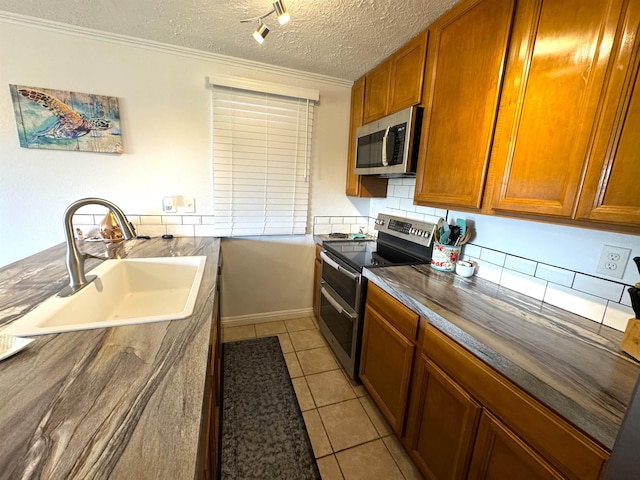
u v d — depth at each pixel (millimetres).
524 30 988
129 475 389
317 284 2502
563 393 647
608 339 899
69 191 1810
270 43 1736
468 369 926
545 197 948
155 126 1910
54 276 1184
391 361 1375
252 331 2398
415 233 1891
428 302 1140
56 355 647
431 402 1125
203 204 2119
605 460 574
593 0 788
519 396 759
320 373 1900
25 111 1635
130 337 730
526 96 995
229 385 1771
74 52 1675
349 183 2455
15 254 1769
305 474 1252
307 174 2365
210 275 1259
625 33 723
